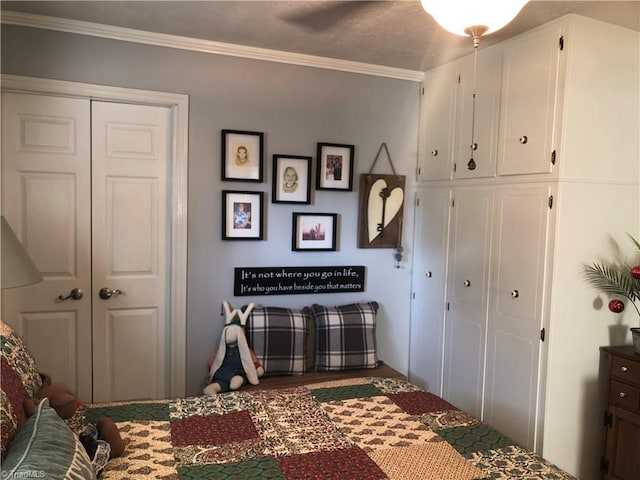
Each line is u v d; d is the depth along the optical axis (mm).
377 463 1620
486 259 2848
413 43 2816
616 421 2463
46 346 2779
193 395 3014
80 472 1215
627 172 2543
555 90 2398
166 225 2963
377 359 3299
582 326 2510
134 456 1629
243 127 3018
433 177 3309
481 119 2887
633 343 2475
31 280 1871
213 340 3039
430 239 3344
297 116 3143
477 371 2916
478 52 2910
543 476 1558
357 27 2584
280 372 3029
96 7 2412
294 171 3154
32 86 2596
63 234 2773
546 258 2453
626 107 2504
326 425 1901
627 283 2471
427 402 2152
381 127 3377
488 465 1625
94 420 1899
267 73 3045
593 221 2477
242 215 3049
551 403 2473
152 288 2961
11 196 2666
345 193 3324
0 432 1251
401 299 3533
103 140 2812
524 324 2586
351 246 3365
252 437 1786
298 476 1529
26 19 2531
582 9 2271
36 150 2693
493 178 2793
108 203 2848
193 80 2887
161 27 2664
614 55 2453
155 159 2920
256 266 3119
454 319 3111
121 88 2748
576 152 2400
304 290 3240
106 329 2889
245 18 2502
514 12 1514
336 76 3219
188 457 1632
